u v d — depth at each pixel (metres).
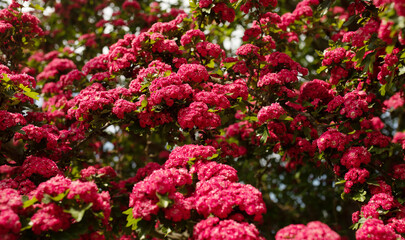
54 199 3.03
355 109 4.34
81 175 5.07
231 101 4.76
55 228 2.96
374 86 4.83
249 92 4.96
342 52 4.78
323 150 4.41
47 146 4.41
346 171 4.41
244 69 4.93
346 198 4.57
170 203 3.23
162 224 3.48
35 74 7.40
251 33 5.47
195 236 3.24
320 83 4.97
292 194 8.41
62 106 5.66
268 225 7.33
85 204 3.09
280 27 6.01
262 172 6.63
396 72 4.27
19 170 4.03
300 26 6.33
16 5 5.37
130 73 5.09
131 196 3.42
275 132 5.30
